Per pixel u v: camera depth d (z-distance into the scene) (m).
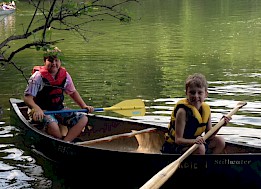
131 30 16.09
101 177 4.52
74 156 4.66
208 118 4.39
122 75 9.18
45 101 5.36
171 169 3.85
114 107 5.64
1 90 8.12
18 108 5.95
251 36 14.14
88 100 7.33
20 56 11.70
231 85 8.01
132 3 26.19
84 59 11.12
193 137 4.32
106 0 23.81
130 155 4.29
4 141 5.50
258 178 4.05
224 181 4.12
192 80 4.30
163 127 5.24
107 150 4.40
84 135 5.79
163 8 24.11
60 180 4.50
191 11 22.38
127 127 5.57
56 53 3.13
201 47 12.51
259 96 7.21
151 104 6.98
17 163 4.88
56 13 3.09
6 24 18.36
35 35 3.07
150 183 3.69
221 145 4.44
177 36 14.65
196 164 4.09
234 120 6.05
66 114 5.40
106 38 14.46
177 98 7.29
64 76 5.35
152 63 10.43
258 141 5.32
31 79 5.02
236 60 10.52
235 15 20.03
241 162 4.04
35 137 5.14
